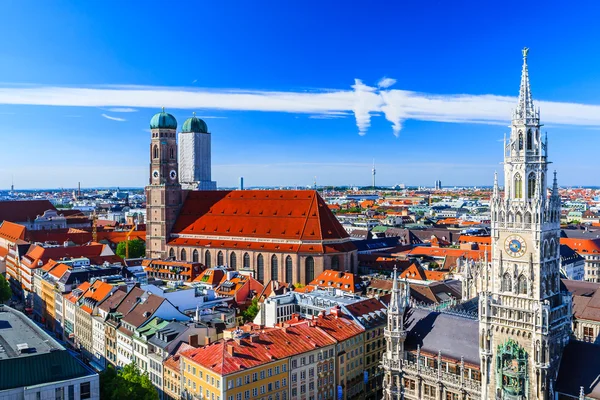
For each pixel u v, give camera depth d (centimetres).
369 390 13662
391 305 10938
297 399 11706
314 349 12019
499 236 9081
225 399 10438
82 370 9806
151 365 13000
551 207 8856
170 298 16200
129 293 15962
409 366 10644
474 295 13750
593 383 8506
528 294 8738
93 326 16212
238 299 18588
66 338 18488
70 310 18088
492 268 9231
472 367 9775
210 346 11544
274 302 15575
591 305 13762
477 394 9575
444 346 10481
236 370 10600
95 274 19612
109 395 10444
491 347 9231
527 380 8794
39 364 9450
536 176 8750
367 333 13575
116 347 14850
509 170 8950
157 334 13175
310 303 15788
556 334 8912
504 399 9044
